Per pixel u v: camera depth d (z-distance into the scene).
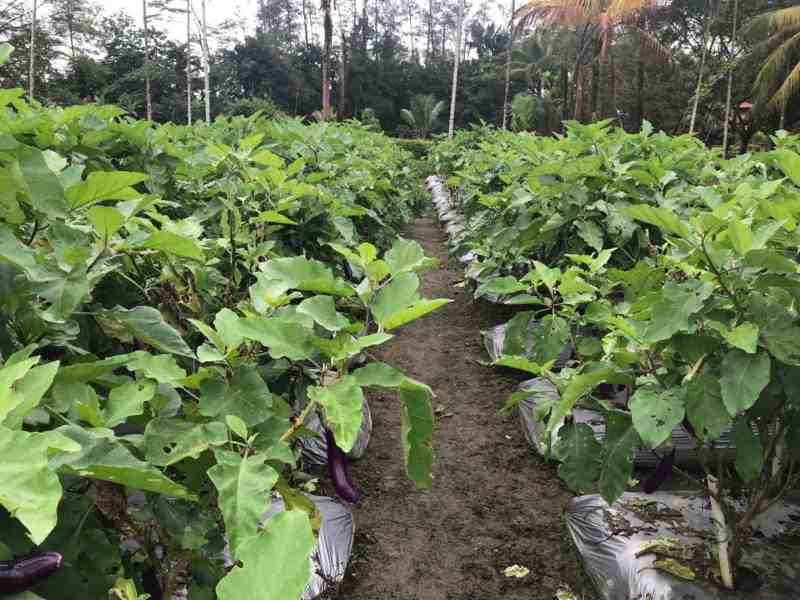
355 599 3.17
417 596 3.21
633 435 2.58
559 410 2.61
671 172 4.70
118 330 1.99
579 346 3.22
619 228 4.52
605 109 34.06
